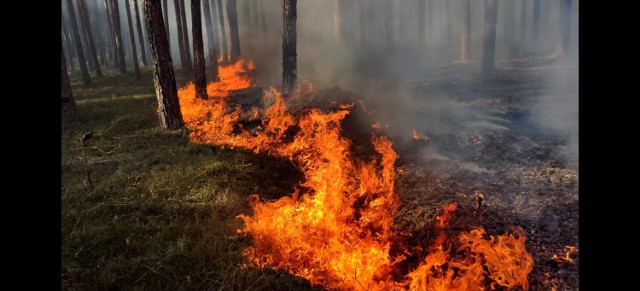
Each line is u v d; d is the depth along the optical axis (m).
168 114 9.95
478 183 6.88
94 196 6.04
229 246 4.86
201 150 8.52
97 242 4.72
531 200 6.04
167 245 4.80
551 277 4.32
